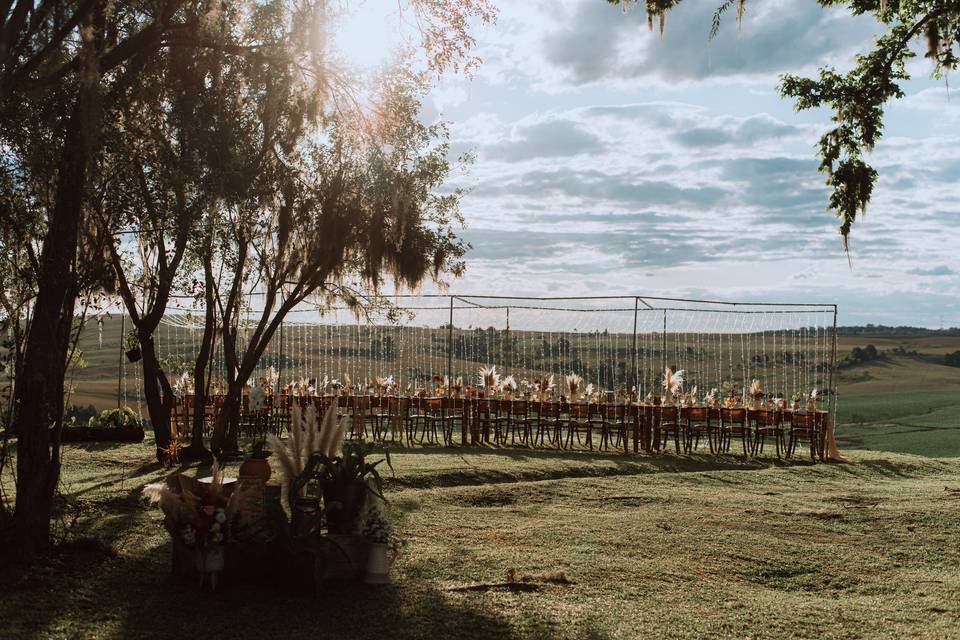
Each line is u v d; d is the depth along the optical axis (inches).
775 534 328.2
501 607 218.5
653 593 241.0
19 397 241.8
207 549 222.7
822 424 590.6
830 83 446.0
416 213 479.8
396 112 391.5
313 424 245.0
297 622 200.2
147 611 203.0
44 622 188.9
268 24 316.8
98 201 254.1
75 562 235.1
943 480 522.6
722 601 236.4
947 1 399.5
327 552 231.1
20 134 232.1
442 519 334.3
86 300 262.8
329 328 759.1
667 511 370.6
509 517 346.6
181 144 295.0
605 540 304.8
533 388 650.2
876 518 363.3
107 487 370.6
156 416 490.9
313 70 341.1
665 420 609.0
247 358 489.4
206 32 292.4
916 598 247.8
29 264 254.4
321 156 450.0
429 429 699.4
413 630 197.9
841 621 220.5
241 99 337.4
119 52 256.7
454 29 339.9
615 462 530.3
